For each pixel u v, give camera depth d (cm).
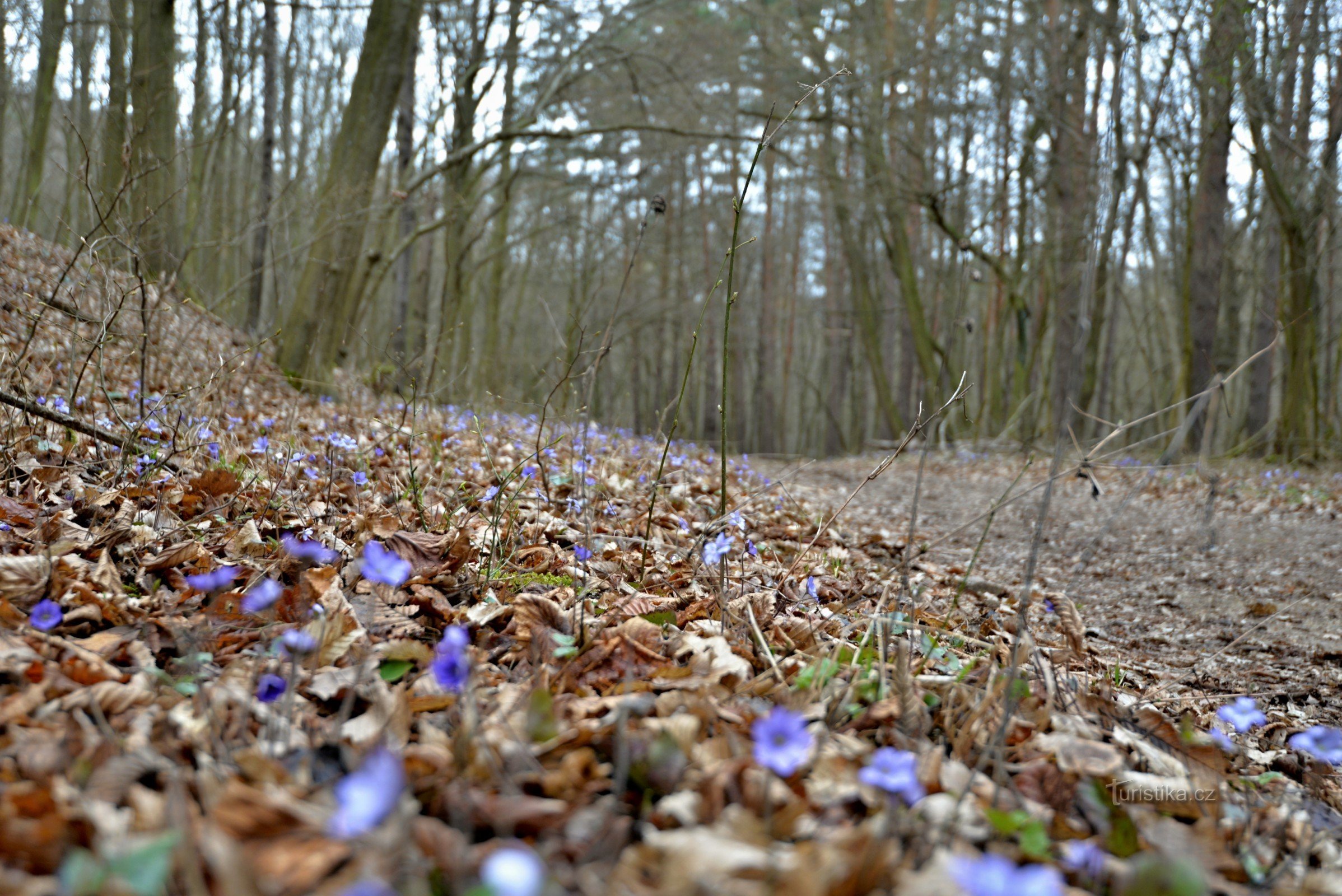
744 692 205
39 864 115
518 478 480
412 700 181
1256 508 984
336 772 156
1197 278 1526
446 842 119
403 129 1552
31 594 218
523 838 132
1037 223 2248
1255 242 1966
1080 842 140
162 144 938
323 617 204
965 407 259
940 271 2333
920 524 827
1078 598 556
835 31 2081
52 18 1310
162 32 950
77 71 1538
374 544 172
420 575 271
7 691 169
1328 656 432
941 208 1938
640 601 274
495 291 2098
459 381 862
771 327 3077
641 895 112
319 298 892
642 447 777
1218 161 1518
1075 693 235
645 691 198
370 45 949
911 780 125
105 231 470
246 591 242
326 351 893
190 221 974
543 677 198
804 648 252
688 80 1792
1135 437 1983
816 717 188
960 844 136
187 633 200
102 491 333
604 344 400
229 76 1252
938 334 2345
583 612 233
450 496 429
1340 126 1526
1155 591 585
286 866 110
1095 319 1844
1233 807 185
